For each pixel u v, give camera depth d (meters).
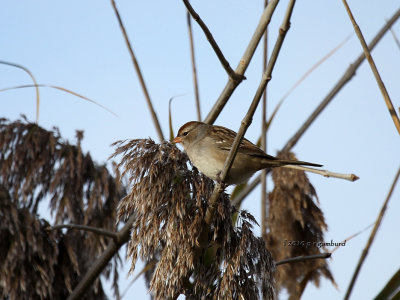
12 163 10.00
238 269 7.50
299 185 9.53
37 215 10.10
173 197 7.51
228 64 6.61
